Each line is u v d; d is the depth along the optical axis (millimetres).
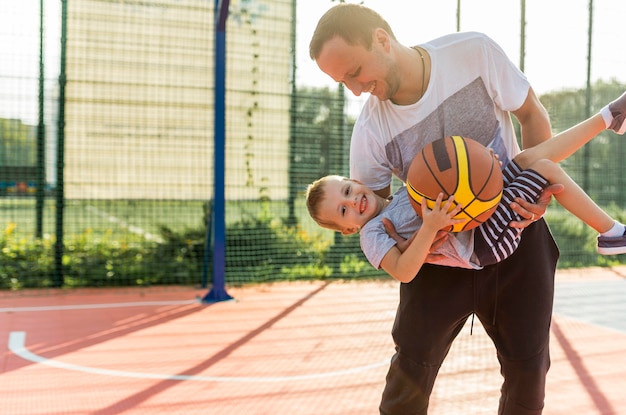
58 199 8281
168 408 3805
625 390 4207
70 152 8320
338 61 2271
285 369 4652
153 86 8539
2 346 5277
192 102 8680
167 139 8633
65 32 8188
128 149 8523
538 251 2449
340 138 9320
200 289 8195
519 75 2504
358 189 2705
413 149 2494
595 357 5027
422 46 2445
